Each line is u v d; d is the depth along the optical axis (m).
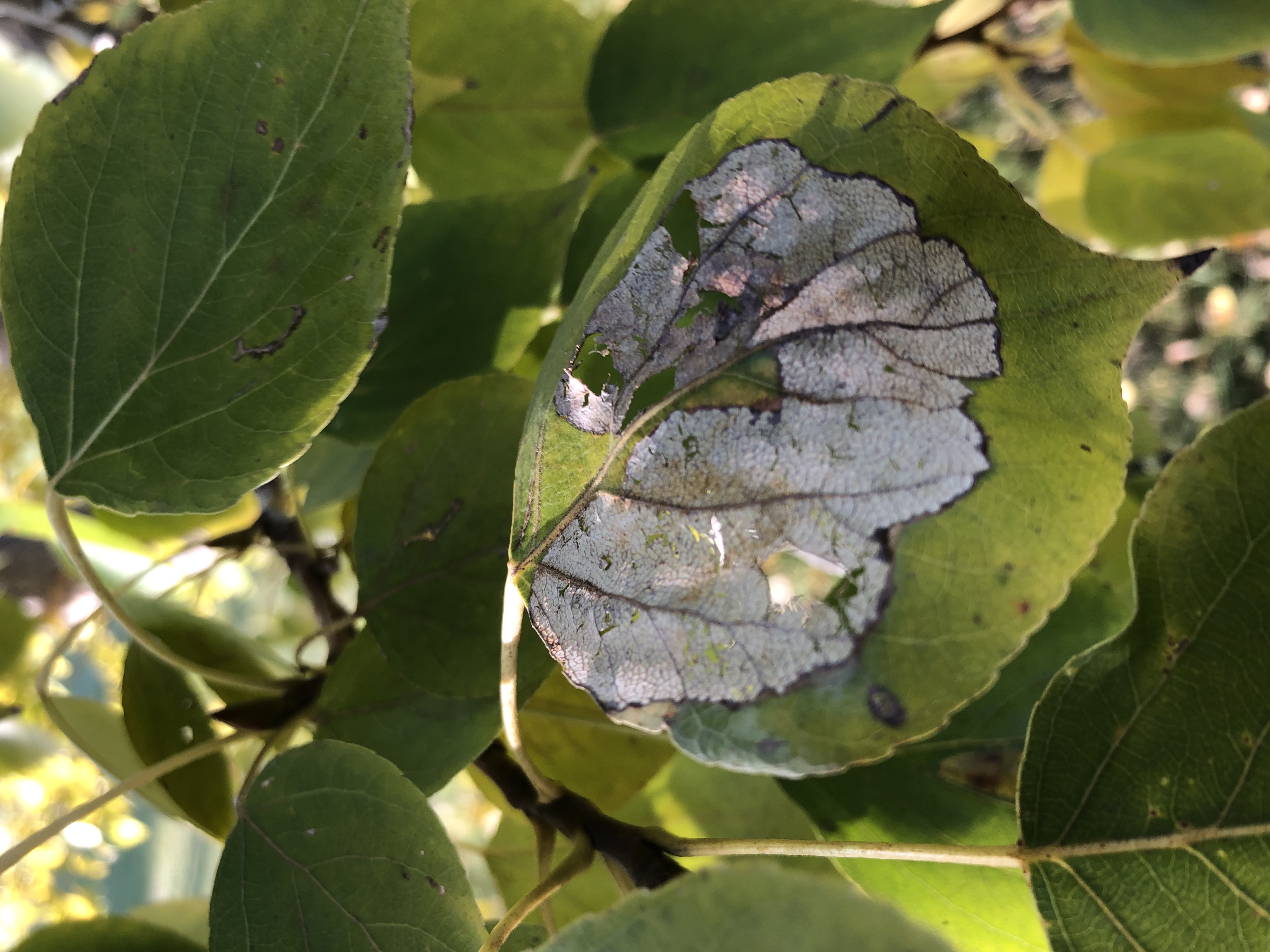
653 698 0.09
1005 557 0.09
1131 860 0.10
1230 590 0.10
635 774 0.14
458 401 0.12
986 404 0.09
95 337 0.10
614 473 0.09
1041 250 0.09
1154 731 0.10
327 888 0.11
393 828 0.11
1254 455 0.10
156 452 0.10
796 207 0.09
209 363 0.10
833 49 0.15
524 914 0.10
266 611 0.37
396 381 0.15
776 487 0.09
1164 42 0.17
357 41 0.10
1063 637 0.12
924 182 0.09
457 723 0.12
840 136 0.09
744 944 0.07
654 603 0.09
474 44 0.18
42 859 0.32
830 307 0.09
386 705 0.12
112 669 0.35
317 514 0.23
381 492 0.12
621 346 0.09
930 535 0.09
